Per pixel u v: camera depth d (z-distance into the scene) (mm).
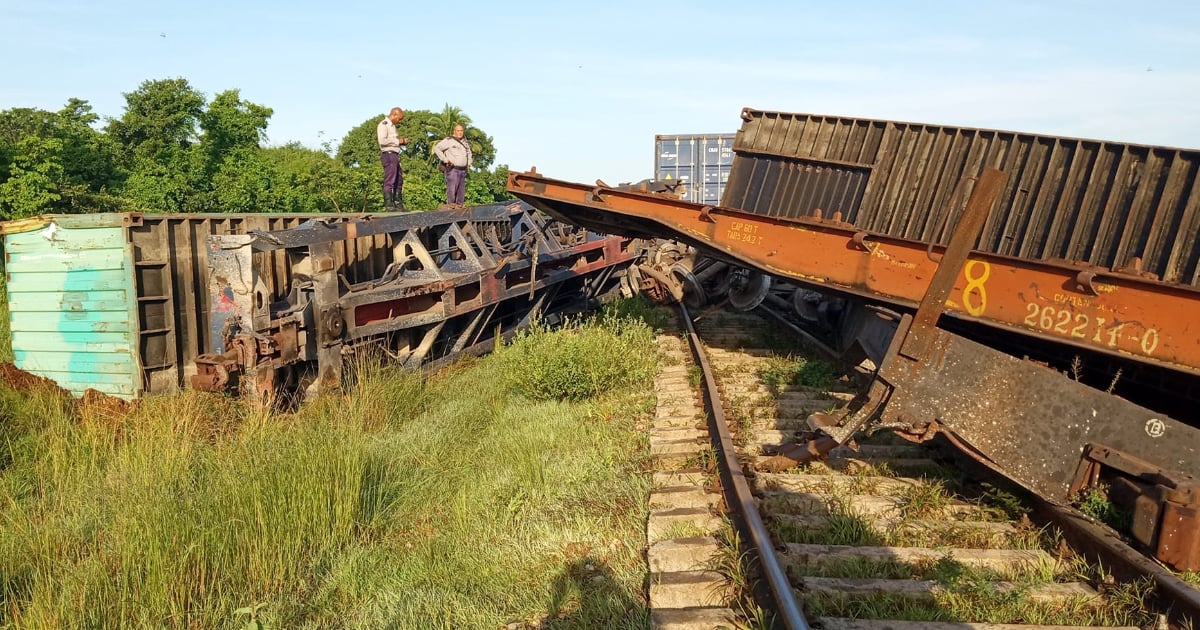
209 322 9383
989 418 5176
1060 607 4027
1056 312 6031
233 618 4266
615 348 9719
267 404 7637
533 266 12000
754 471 6043
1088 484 4926
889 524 5043
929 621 3830
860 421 5500
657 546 4594
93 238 8523
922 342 5316
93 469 6352
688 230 8867
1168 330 5508
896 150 8773
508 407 8617
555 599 4285
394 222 10250
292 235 8312
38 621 3986
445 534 5270
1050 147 7609
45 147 16594
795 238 7996
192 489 5684
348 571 4762
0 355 10578
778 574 3906
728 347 12148
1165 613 3904
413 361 10219
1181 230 6566
